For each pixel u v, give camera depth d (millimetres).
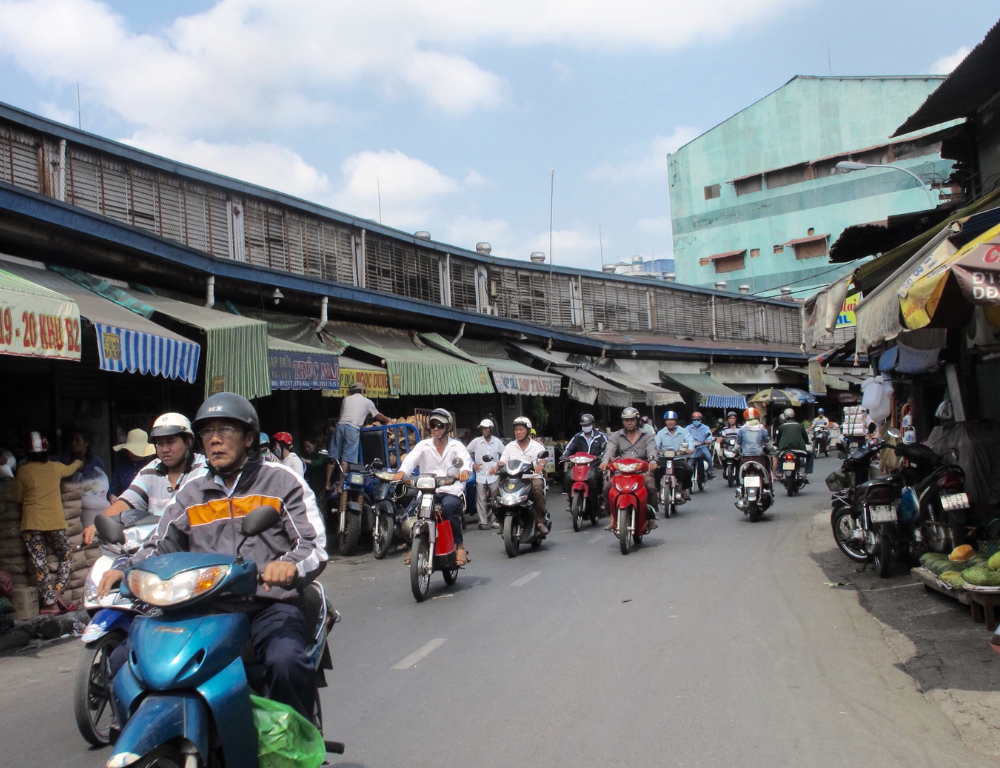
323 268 16891
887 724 4645
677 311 34594
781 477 18297
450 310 19109
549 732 4633
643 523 11242
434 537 8500
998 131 11562
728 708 4949
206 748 2904
